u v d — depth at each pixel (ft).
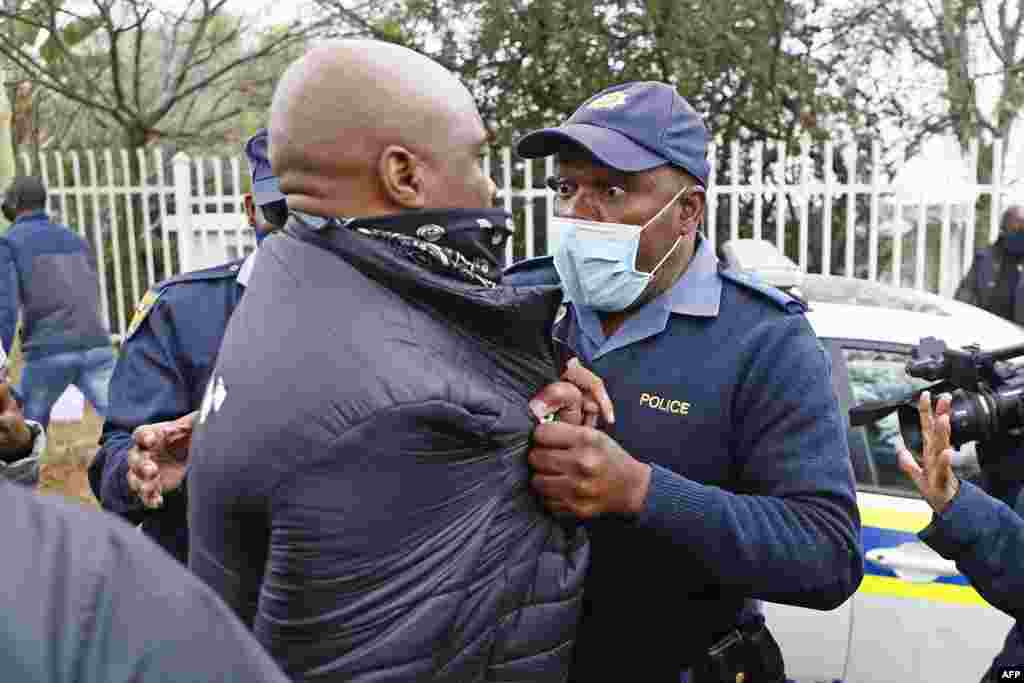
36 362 18.84
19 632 1.90
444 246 3.83
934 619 9.27
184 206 26.03
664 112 5.70
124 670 1.98
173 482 6.31
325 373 3.47
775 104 29.84
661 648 5.73
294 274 3.73
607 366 5.77
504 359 3.91
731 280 5.85
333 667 3.50
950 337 10.21
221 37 40.98
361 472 3.43
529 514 4.06
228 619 2.21
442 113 3.77
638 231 5.64
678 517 4.77
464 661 3.70
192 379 7.12
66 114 44.47
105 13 35.68
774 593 5.12
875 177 21.74
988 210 28.02
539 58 30.37
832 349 10.35
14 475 6.43
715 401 5.54
